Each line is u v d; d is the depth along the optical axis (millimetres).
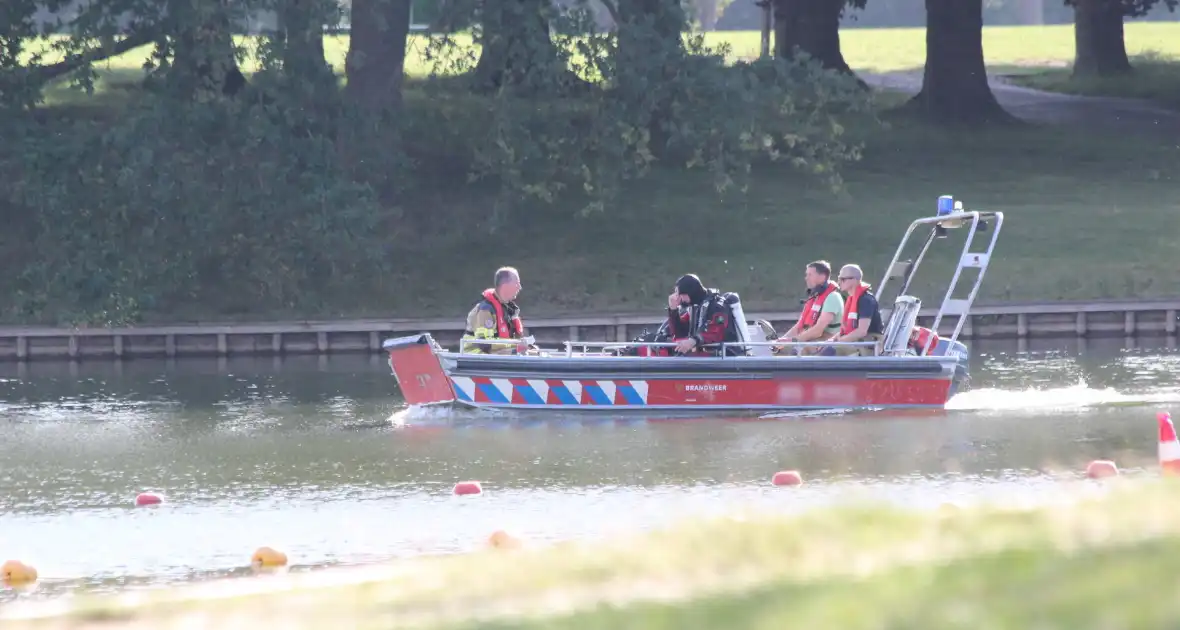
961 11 182500
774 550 28547
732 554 28625
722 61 125625
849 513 32844
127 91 167500
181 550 45938
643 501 51500
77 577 43000
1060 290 119750
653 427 67625
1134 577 22203
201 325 108938
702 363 69438
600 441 64125
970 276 123938
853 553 27328
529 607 25125
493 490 54031
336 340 107812
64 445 65562
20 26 121438
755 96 124688
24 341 105875
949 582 23266
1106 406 73125
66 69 124500
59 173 113938
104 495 54500
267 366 99562
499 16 118812
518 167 123750
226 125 117250
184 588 37531
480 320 71625
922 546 27359
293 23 118500
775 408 70438
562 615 23953
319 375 93000
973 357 97688
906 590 22984
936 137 171875
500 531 45656
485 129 151875
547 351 72625
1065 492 47594
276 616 27953
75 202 113812
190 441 66062
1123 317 111062
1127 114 192250
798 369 70125
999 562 24406
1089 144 170750
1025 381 82688
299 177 116438
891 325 72688
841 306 72562
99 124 123500
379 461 60156
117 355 106625
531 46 119062
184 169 115562
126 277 110188
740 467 57625
